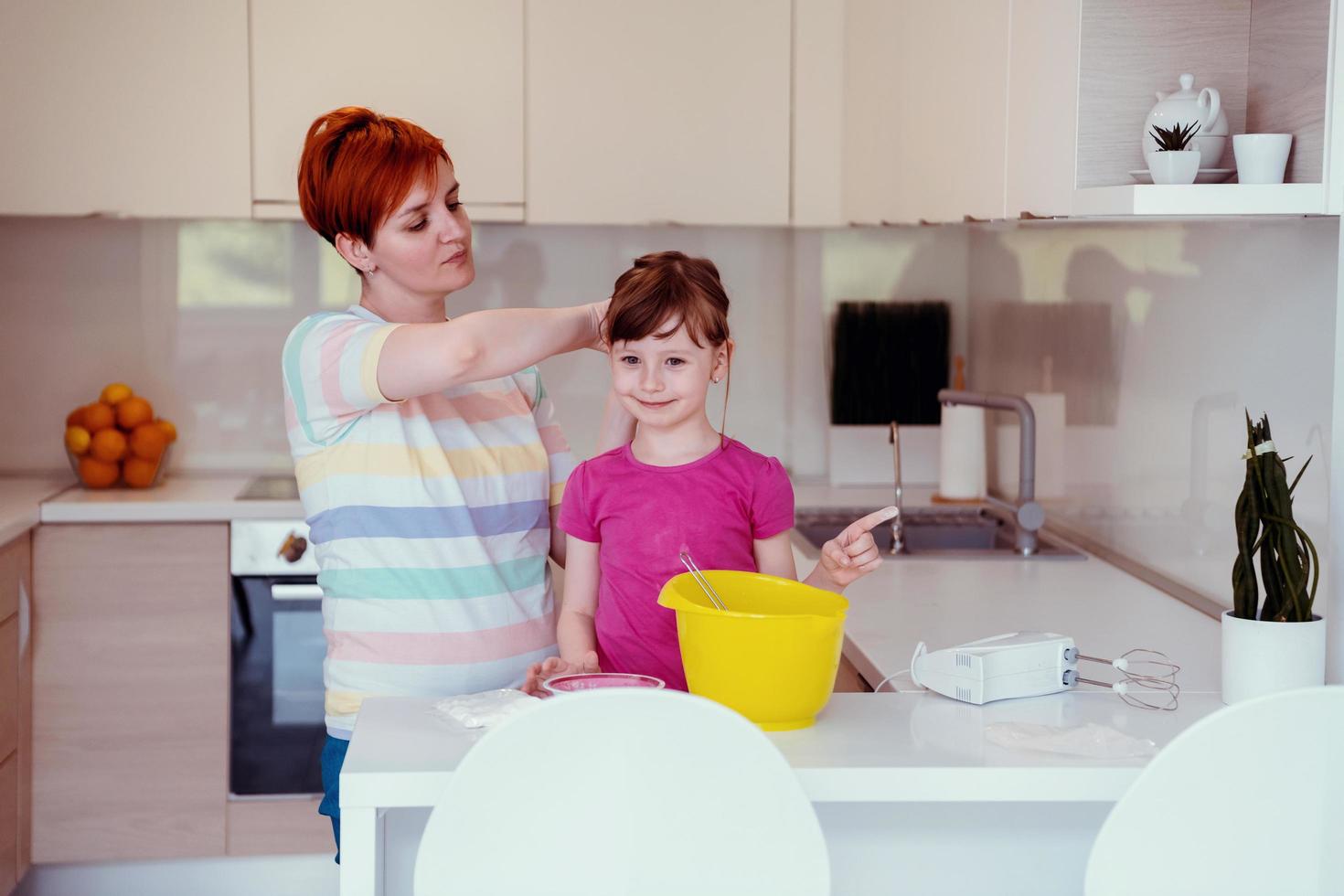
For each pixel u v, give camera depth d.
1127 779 1.30
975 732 1.40
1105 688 1.61
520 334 1.62
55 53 3.12
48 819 3.04
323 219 1.75
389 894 1.46
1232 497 2.12
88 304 3.55
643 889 1.16
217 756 3.07
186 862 3.14
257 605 3.05
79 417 3.26
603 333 1.72
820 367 3.67
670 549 1.63
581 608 1.71
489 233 3.64
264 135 3.18
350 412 1.67
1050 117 1.85
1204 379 2.22
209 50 3.15
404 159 1.71
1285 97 1.73
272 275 3.59
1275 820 1.17
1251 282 2.05
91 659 3.03
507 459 1.79
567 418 3.69
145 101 3.15
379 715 1.42
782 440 3.76
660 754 1.13
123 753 3.05
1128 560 2.57
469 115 3.23
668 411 1.62
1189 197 1.61
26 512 2.91
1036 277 3.11
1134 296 2.53
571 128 3.26
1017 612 2.17
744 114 3.30
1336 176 1.61
